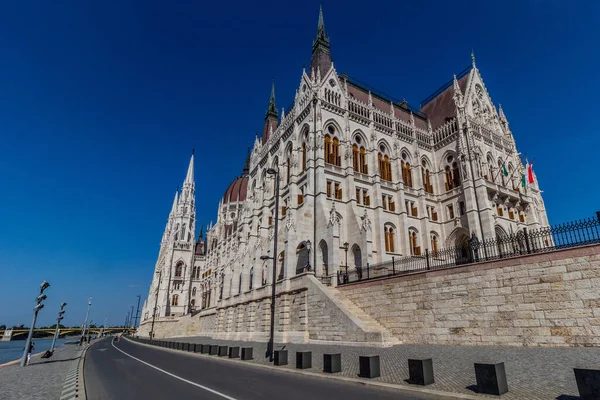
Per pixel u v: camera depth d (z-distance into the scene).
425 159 56.97
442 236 52.53
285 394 12.27
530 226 52.69
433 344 23.17
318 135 46.06
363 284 29.48
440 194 54.75
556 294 18.53
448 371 14.42
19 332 166.75
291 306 35.00
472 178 48.88
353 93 56.97
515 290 20.09
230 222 100.69
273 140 61.12
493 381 10.84
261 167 64.12
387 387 12.70
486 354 17.52
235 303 49.50
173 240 112.25
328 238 38.69
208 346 30.23
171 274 108.75
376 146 50.41
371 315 28.16
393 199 50.53
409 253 47.53
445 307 23.14
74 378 18.77
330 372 15.97
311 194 44.31
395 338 25.30
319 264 39.59
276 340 35.53
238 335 45.59
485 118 58.22
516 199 52.06
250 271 49.12
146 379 17.36
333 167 46.44
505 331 20.06
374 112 53.88
